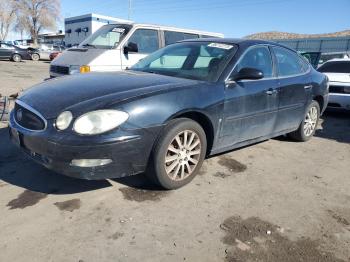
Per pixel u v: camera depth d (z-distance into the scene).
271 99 4.52
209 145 3.96
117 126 3.06
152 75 4.00
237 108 4.02
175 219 3.11
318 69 8.72
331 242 2.94
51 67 7.79
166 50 4.85
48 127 3.07
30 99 3.49
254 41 4.61
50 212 3.10
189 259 2.61
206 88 3.71
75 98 3.24
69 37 42.09
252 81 4.25
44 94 3.50
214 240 2.85
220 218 3.18
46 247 2.64
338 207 3.56
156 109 3.26
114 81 3.67
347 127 7.13
